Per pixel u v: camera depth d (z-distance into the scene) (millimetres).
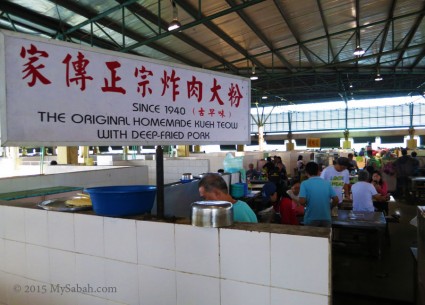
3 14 5125
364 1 6230
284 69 11023
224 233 996
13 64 938
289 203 3047
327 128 19469
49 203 1470
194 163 5918
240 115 1465
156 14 5801
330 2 6023
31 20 5305
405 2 6504
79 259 1281
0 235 1524
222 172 4453
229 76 1417
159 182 1211
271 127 21109
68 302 1322
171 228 1081
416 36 8562
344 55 9836
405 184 7062
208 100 1340
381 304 2500
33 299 1428
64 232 1312
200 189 1524
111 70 1105
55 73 1009
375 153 12148
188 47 7473
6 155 5711
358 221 3096
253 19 6418
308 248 888
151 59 1187
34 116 971
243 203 1531
